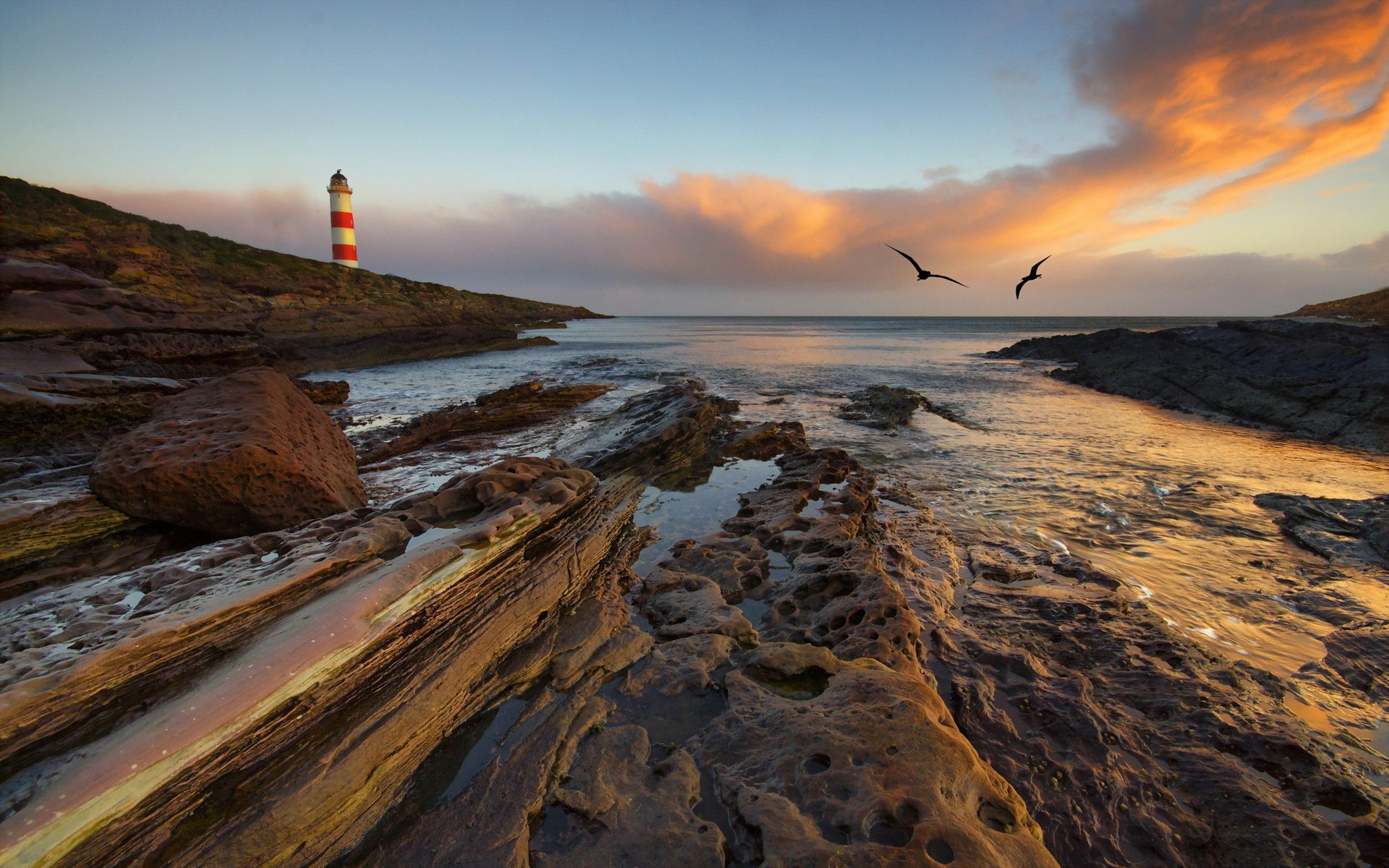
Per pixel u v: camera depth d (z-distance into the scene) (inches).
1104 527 412.2
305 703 162.9
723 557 334.6
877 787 153.7
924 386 1177.4
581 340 3004.4
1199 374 970.1
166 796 134.0
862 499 433.1
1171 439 698.2
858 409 866.1
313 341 1616.6
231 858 138.0
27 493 304.5
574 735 193.5
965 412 877.8
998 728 201.5
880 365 1627.7
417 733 184.2
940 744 166.7
